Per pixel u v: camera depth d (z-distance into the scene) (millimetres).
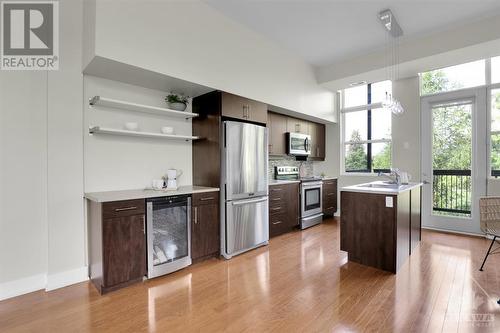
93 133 2572
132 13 2281
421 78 4340
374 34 3512
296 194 4285
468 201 3928
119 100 2672
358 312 1890
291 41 3732
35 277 2266
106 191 2639
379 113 4914
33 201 2273
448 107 4086
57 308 1974
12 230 2174
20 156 2209
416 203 3334
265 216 3514
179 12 2621
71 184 2387
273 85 3760
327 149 5559
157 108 2719
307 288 2268
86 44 2307
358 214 2809
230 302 2049
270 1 2801
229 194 3033
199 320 1814
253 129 3357
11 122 2166
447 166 4105
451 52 3361
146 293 2199
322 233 4125
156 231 2539
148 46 2383
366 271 2617
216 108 3070
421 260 2867
